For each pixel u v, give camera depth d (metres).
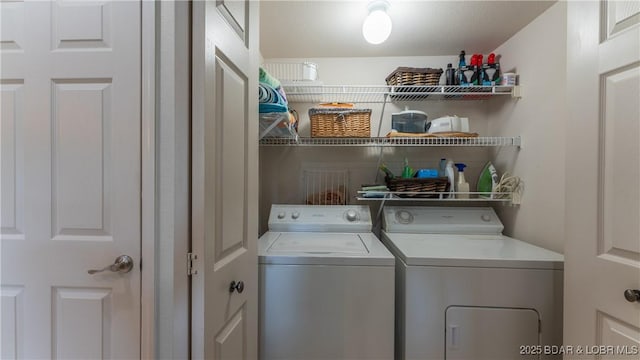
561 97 1.42
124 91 0.84
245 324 1.02
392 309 1.20
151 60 0.82
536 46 1.58
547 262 1.18
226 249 0.87
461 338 1.18
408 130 1.87
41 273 0.87
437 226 1.79
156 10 0.82
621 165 0.83
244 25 0.99
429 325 1.19
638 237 0.78
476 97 2.03
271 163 2.12
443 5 1.47
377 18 1.44
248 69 1.02
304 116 2.12
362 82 2.08
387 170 1.98
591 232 0.91
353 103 1.94
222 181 0.83
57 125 0.86
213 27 0.77
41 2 0.86
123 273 0.84
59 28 0.85
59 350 0.86
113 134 0.84
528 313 1.17
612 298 0.85
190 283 0.75
